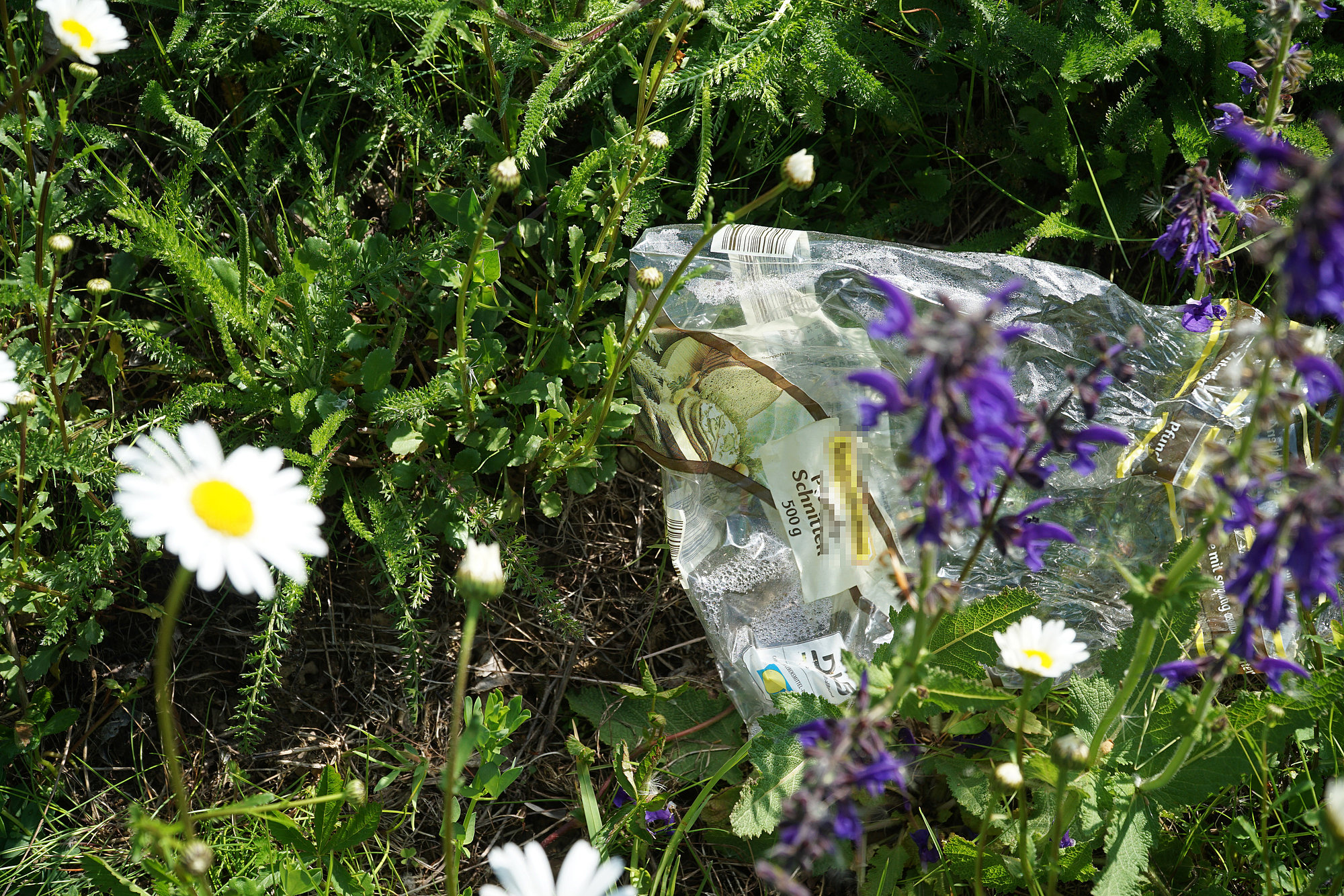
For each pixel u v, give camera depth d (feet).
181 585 1.61
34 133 2.19
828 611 2.18
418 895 2.12
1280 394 1.54
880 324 1.44
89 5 1.94
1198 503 1.62
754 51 2.22
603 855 2.08
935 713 2.07
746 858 2.15
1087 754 1.87
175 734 2.17
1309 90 2.35
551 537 2.31
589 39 2.18
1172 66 2.36
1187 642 1.98
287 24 2.25
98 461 2.08
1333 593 1.59
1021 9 2.33
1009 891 2.01
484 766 1.94
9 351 2.16
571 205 2.21
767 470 2.21
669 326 2.21
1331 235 1.37
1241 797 2.12
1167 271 2.42
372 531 2.15
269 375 2.19
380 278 2.23
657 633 2.29
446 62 2.39
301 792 2.14
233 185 2.37
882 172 2.48
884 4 2.37
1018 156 2.42
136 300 2.32
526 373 2.28
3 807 2.07
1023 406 2.19
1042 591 2.19
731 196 2.43
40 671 2.11
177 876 1.70
